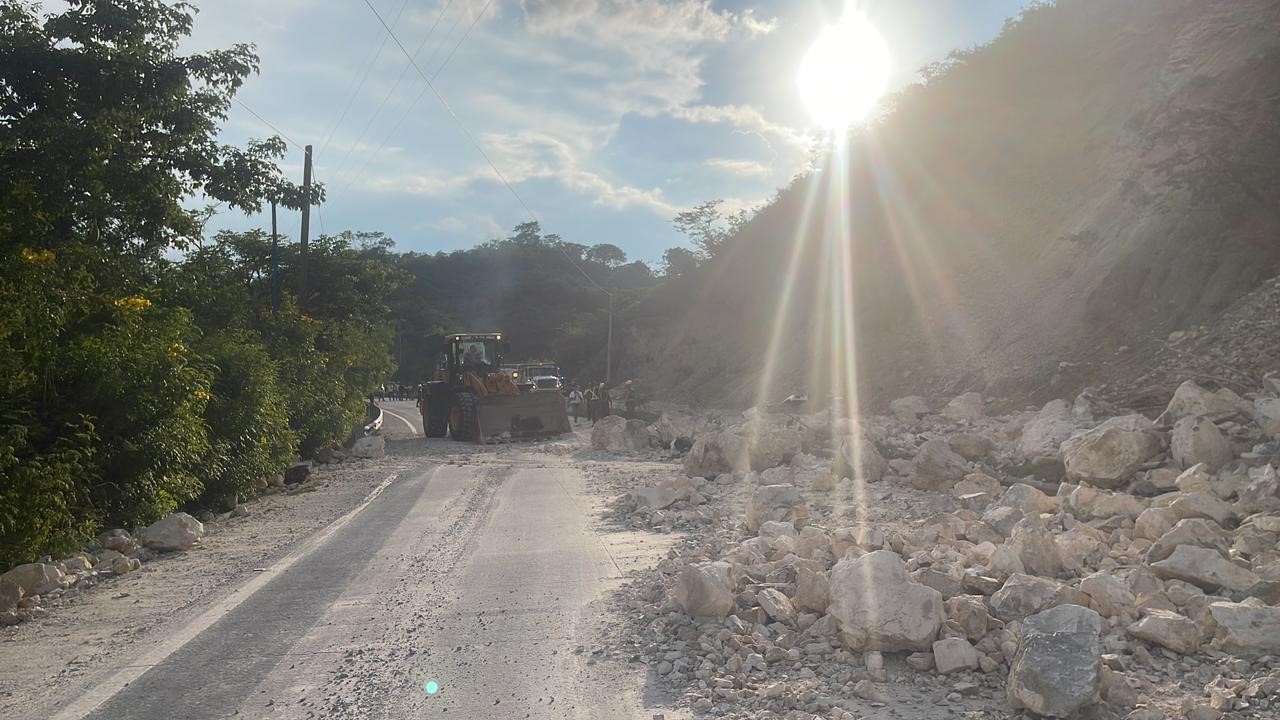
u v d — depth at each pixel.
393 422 45.56
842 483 14.28
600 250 143.25
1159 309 24.33
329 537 11.72
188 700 5.76
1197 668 5.61
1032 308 28.73
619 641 6.64
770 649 6.04
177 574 9.91
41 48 16.14
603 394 38.31
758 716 5.08
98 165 15.95
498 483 17.14
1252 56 27.72
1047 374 25.09
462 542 10.97
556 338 89.00
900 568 6.20
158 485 12.40
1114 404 19.52
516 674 6.00
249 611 7.96
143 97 17.08
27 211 12.95
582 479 17.73
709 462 17.45
